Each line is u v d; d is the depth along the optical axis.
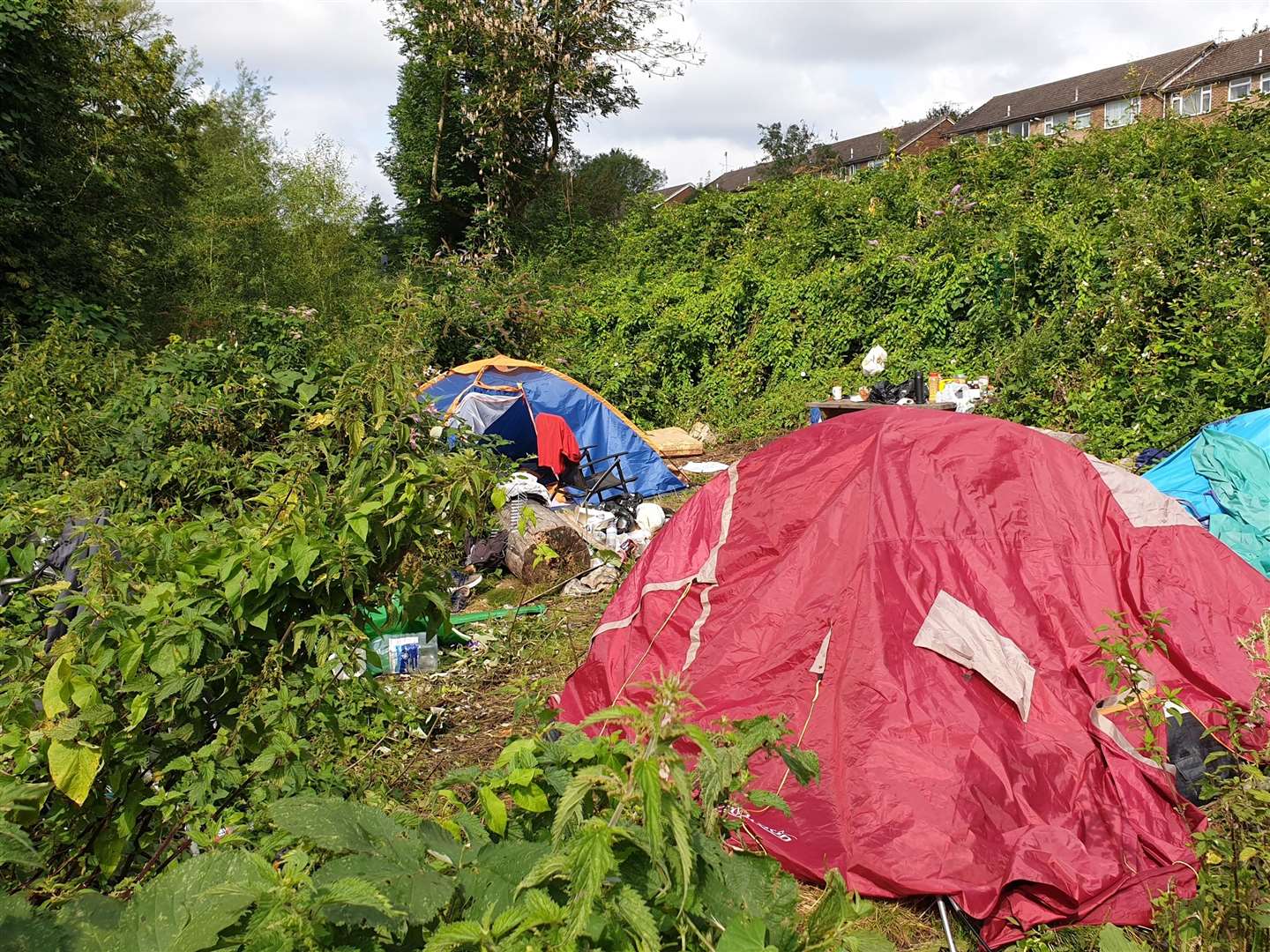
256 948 1.43
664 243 22.17
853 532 4.73
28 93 12.53
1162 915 3.15
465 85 25.44
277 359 8.09
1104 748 4.01
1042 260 12.46
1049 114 38.84
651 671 5.05
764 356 16.00
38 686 2.63
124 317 12.73
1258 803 2.65
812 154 41.62
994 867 3.60
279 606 2.81
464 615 6.91
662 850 1.53
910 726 4.03
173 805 2.62
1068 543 4.74
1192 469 7.29
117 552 3.10
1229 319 9.80
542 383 11.12
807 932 1.67
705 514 5.52
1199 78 33.62
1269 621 3.20
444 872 1.70
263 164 26.56
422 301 5.00
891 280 14.52
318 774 2.86
